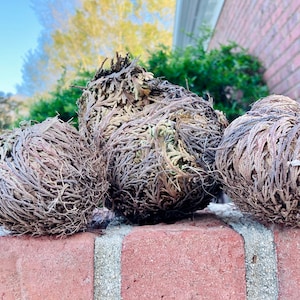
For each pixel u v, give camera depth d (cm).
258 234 49
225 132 50
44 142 45
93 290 47
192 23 399
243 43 263
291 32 173
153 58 220
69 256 46
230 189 49
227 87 216
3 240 46
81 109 61
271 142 43
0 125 220
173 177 52
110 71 59
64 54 545
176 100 56
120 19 540
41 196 43
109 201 56
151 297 47
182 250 47
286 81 183
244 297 47
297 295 47
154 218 58
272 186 43
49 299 46
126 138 53
